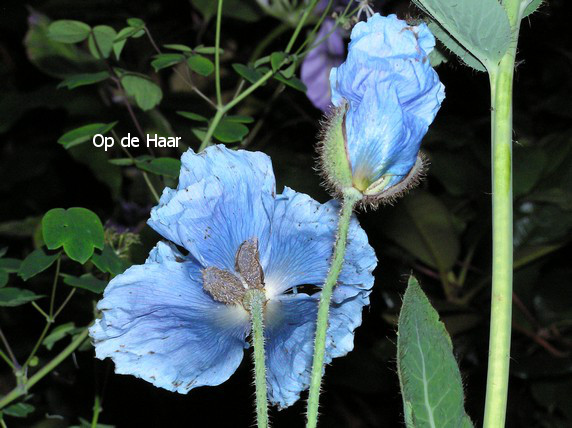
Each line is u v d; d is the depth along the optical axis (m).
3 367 0.68
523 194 0.70
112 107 0.71
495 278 0.28
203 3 0.72
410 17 0.28
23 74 0.85
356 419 0.74
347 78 0.26
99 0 0.79
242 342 0.29
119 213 0.69
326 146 0.27
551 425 0.70
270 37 0.71
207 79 0.77
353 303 0.29
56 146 0.83
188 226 0.28
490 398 0.27
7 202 0.83
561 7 0.85
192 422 0.68
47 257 0.42
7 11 0.80
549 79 0.86
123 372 0.28
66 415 0.65
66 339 0.64
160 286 0.28
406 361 0.28
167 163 0.46
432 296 0.73
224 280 0.28
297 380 0.29
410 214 0.68
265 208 0.29
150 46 0.79
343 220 0.26
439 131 0.73
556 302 0.72
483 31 0.28
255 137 0.77
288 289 0.30
